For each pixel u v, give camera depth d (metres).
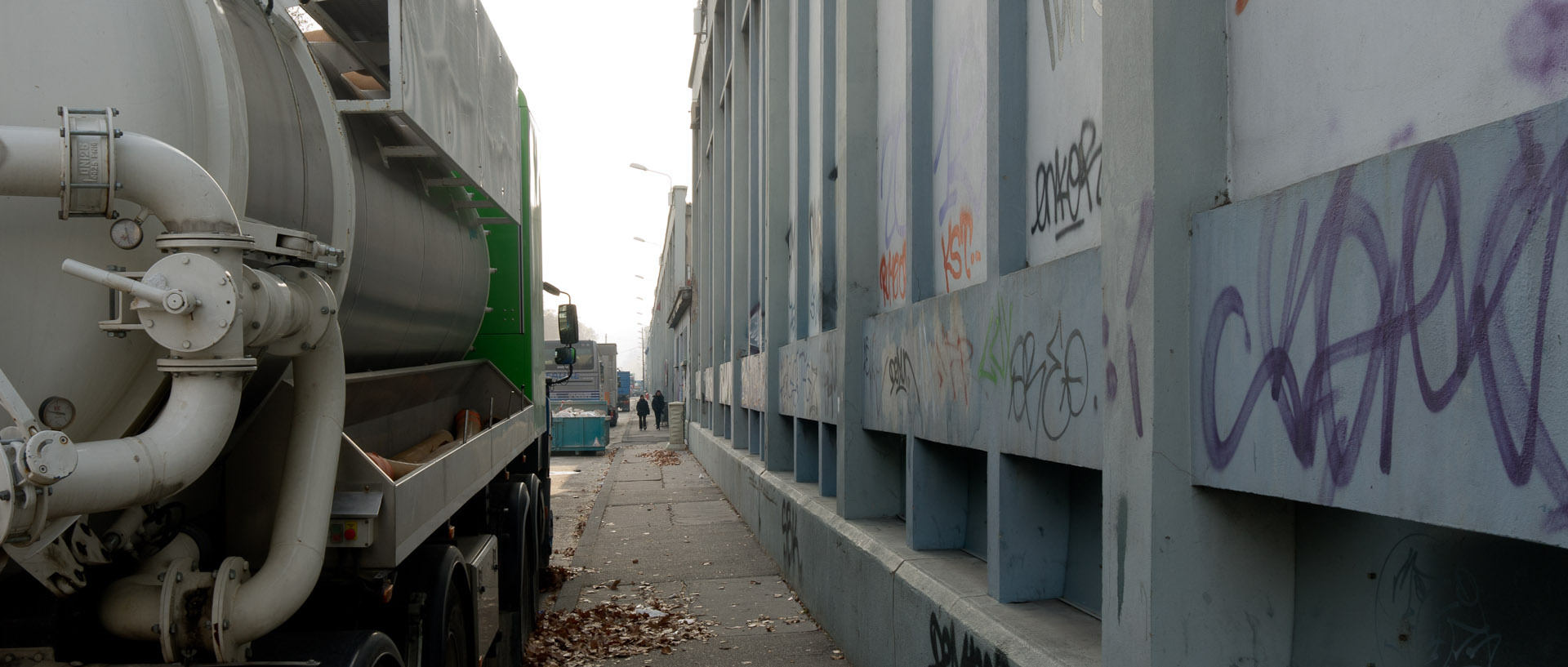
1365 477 2.37
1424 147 2.18
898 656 5.80
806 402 10.12
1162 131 3.12
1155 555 3.07
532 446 8.59
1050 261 4.33
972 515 6.27
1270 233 2.74
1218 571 3.09
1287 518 3.13
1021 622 4.47
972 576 5.52
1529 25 2.09
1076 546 4.84
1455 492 2.10
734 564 10.90
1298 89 2.84
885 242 7.76
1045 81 4.75
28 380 2.45
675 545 12.30
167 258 2.41
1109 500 3.40
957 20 6.07
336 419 3.27
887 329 7.16
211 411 2.48
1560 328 1.83
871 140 8.04
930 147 6.68
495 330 7.84
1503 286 1.97
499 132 6.09
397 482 3.61
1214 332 3.00
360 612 3.73
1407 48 2.44
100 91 2.49
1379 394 2.32
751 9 15.14
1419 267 2.19
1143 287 3.16
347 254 3.69
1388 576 2.72
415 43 4.07
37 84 2.45
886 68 7.77
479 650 5.01
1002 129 5.01
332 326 3.28
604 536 13.04
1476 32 2.23
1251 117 3.05
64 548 2.46
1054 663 3.87
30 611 2.74
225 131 2.77
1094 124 4.11
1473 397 2.04
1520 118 1.93
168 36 2.67
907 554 6.22
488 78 5.71
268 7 3.51
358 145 4.15
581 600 9.14
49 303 2.46
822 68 9.27
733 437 16.92
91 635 2.80
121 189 2.33
